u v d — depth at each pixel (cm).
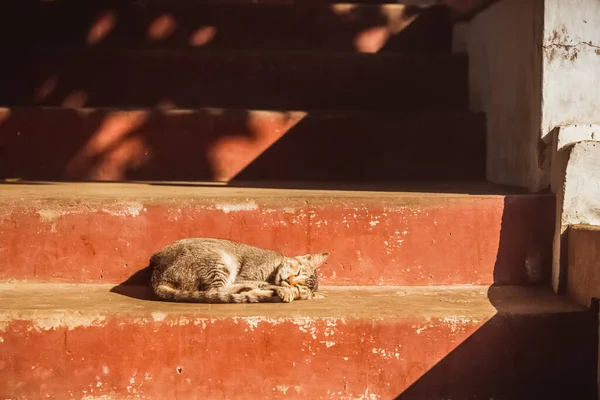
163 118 801
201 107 858
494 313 509
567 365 514
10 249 570
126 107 841
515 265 585
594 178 560
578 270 539
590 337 516
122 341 491
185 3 914
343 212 582
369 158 805
